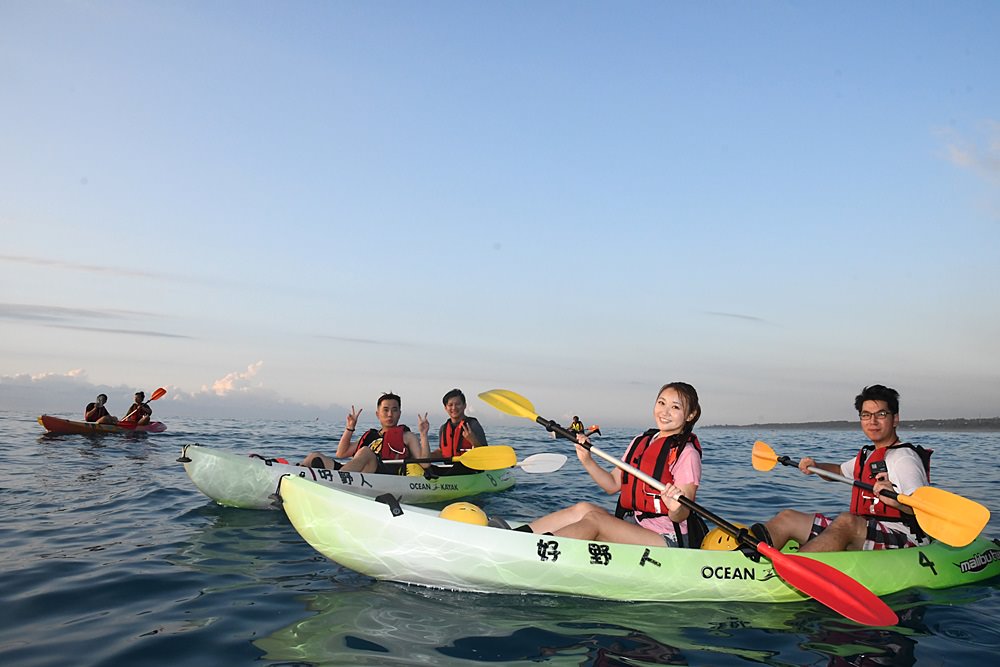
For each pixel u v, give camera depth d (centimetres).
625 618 368
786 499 835
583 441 484
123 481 822
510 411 519
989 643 342
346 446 777
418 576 405
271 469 670
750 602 405
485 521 438
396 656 301
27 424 1873
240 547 509
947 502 416
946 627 365
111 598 379
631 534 428
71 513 622
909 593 423
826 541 436
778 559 400
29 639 314
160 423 1692
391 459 790
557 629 345
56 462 994
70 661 289
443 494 783
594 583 398
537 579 396
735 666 304
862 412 463
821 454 1716
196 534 549
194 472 649
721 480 1030
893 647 334
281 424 2561
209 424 2369
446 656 303
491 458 567
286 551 500
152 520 600
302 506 416
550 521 439
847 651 327
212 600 378
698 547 452
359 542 407
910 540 455
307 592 397
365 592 398
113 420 1573
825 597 380
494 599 393
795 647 331
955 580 444
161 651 302
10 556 462
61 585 400
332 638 321
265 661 292
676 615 377
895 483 441
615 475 486
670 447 450
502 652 310
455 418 850
